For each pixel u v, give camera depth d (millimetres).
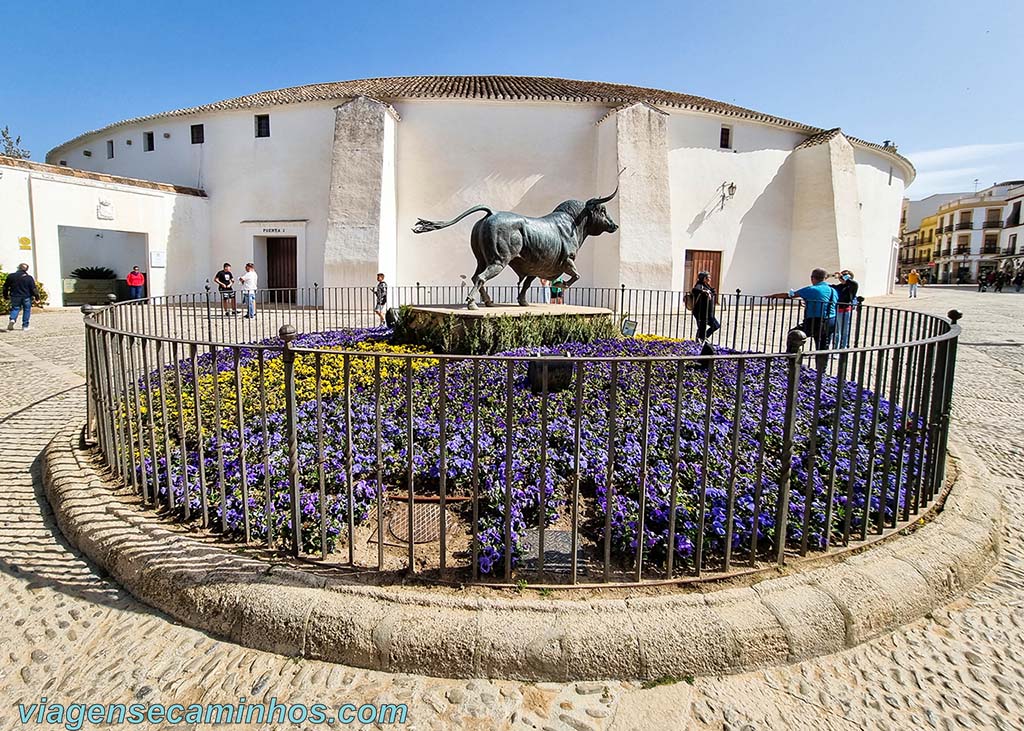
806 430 4387
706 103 23109
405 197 20453
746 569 2766
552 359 2475
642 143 19062
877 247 26312
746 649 2350
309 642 2375
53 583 2885
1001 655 2477
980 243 61438
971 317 17828
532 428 4211
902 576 2758
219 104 22094
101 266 25547
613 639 2295
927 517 3389
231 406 4887
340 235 18922
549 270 7613
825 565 2820
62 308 18219
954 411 6598
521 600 2477
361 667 2334
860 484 3523
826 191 21703
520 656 2270
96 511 3311
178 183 22688
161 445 4109
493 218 7082
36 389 6973
